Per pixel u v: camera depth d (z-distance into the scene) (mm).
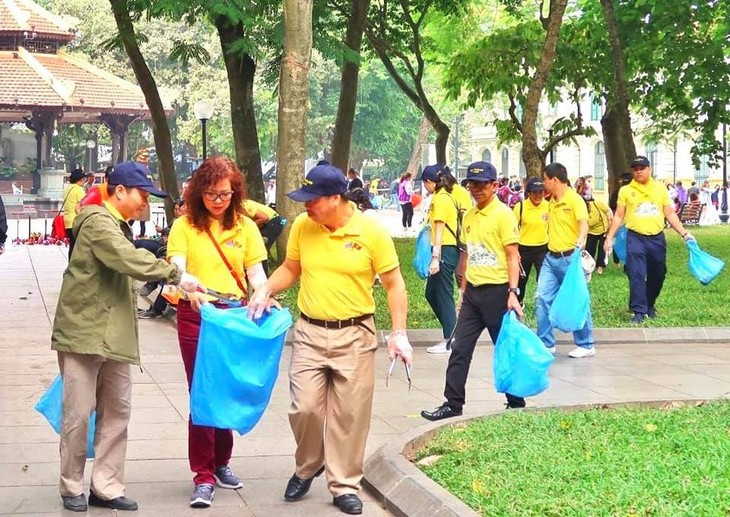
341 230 6500
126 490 6898
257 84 57250
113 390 6512
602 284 18141
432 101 61469
